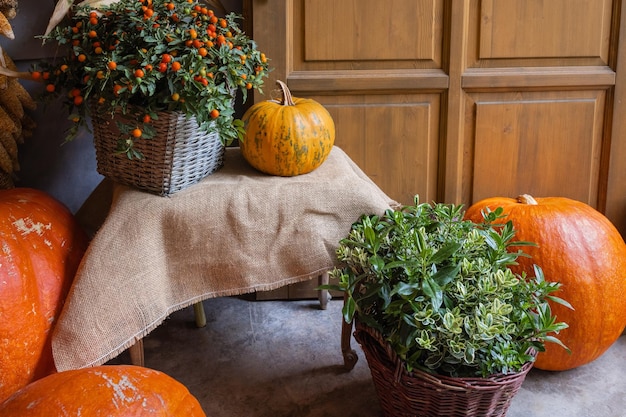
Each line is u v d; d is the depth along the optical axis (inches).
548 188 93.7
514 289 60.9
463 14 86.4
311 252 68.2
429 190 93.2
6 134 74.5
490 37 87.9
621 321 74.2
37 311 63.1
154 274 64.6
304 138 70.0
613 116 91.0
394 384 59.2
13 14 70.0
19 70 81.6
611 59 89.7
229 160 79.0
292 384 74.8
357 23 86.7
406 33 87.4
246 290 68.0
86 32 61.2
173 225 65.0
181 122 63.3
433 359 56.7
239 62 64.6
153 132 62.1
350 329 75.4
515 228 73.5
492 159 92.1
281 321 89.1
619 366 78.0
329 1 85.8
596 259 71.8
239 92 92.3
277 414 69.5
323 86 87.7
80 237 74.5
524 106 90.6
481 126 90.8
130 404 48.2
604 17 88.5
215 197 65.9
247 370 77.6
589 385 74.3
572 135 92.2
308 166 71.6
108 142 67.0
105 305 61.6
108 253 62.4
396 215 64.7
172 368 78.0
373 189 72.9
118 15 60.9
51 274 65.7
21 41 80.0
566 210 74.7
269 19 84.9
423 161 92.0
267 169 71.6
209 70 62.2
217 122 63.9
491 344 56.2
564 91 90.7
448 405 57.8
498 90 89.7
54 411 46.3
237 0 88.7
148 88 58.2
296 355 80.7
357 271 64.7
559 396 72.3
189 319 90.0
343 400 71.8
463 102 90.0
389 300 58.6
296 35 87.0
